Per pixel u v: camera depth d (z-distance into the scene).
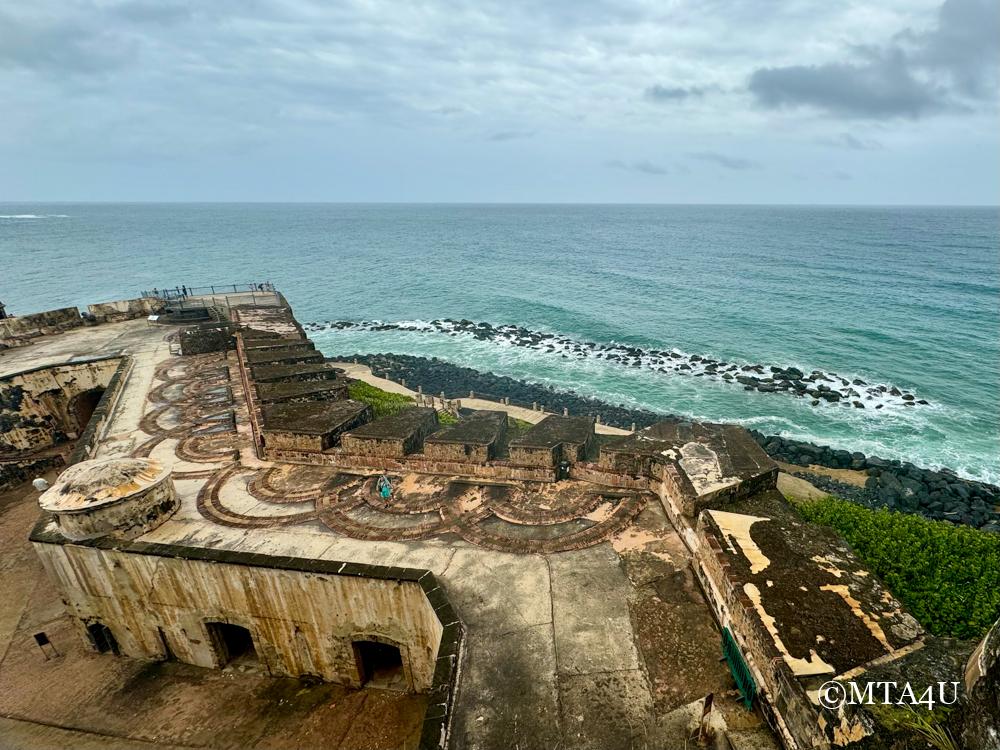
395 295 98.94
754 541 11.05
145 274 116.19
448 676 9.88
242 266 130.38
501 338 71.31
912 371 54.44
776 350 61.91
